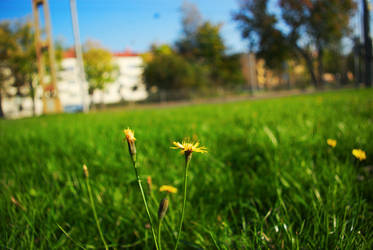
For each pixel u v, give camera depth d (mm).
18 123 2912
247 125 1144
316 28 10039
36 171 646
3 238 353
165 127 1278
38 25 5602
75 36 6023
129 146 250
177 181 528
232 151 704
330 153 597
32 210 412
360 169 520
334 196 381
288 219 360
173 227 381
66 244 369
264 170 576
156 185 528
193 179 553
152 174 573
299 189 435
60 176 590
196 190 502
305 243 320
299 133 807
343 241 296
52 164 661
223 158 655
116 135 1082
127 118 2180
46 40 5621
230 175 535
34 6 5586
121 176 593
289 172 518
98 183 523
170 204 432
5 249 330
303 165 528
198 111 2547
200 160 660
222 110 2404
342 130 811
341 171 471
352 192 422
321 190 444
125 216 419
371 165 562
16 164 736
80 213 431
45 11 5605
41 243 351
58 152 884
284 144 689
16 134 1484
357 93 3352
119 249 373
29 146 989
